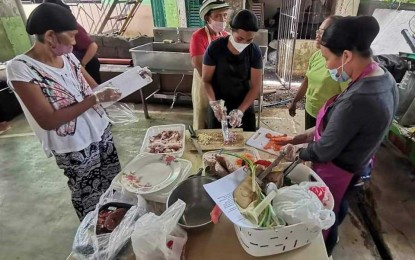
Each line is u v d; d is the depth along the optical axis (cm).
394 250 167
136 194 98
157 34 341
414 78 196
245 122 180
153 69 303
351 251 168
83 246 76
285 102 358
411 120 197
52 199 217
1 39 378
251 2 523
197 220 88
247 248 77
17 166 259
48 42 110
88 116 135
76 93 129
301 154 108
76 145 130
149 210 93
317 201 74
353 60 90
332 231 124
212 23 193
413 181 224
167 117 341
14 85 108
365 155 100
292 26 387
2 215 203
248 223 71
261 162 98
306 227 72
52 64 119
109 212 85
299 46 414
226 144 131
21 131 321
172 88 361
